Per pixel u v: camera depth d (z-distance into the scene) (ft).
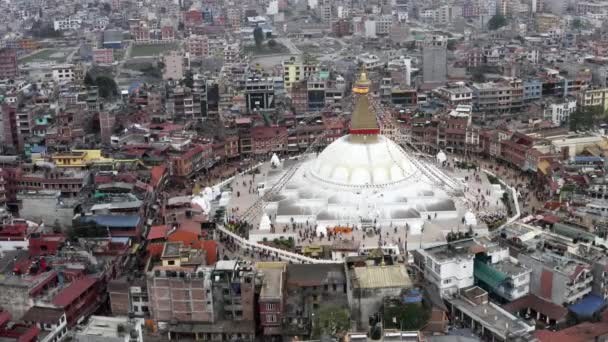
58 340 542.16
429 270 613.93
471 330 563.48
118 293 593.42
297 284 598.75
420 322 538.06
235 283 572.51
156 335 581.12
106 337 501.97
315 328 543.39
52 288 588.50
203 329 570.46
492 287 606.96
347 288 591.78
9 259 643.45
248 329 567.59
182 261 604.08
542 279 600.80
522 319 571.69
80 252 646.74
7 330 531.50
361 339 483.51
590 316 570.87
